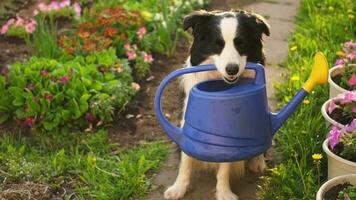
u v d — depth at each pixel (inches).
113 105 103.3
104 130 100.3
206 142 74.8
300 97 78.6
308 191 80.8
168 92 111.0
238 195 86.0
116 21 120.8
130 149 96.3
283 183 83.3
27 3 142.9
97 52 112.7
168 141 98.0
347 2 136.9
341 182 75.9
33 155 94.0
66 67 105.8
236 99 73.2
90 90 102.3
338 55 110.4
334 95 92.8
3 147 96.3
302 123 94.0
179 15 131.7
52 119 100.1
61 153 92.8
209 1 145.0
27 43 119.6
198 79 83.2
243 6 143.6
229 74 77.2
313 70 78.3
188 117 76.1
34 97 100.4
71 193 86.9
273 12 139.8
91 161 90.8
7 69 110.3
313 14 133.4
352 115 84.8
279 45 125.0
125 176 88.0
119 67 109.0
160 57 122.5
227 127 73.9
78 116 100.0
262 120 75.7
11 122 102.6
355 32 125.0
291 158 89.7
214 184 87.8
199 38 81.1
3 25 131.7
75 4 133.3
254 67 76.2
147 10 132.5
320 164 86.6
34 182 88.7
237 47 78.5
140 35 119.3
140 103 107.7
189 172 85.5
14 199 85.5
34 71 103.7
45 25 118.8
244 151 75.2
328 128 88.1
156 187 87.6
